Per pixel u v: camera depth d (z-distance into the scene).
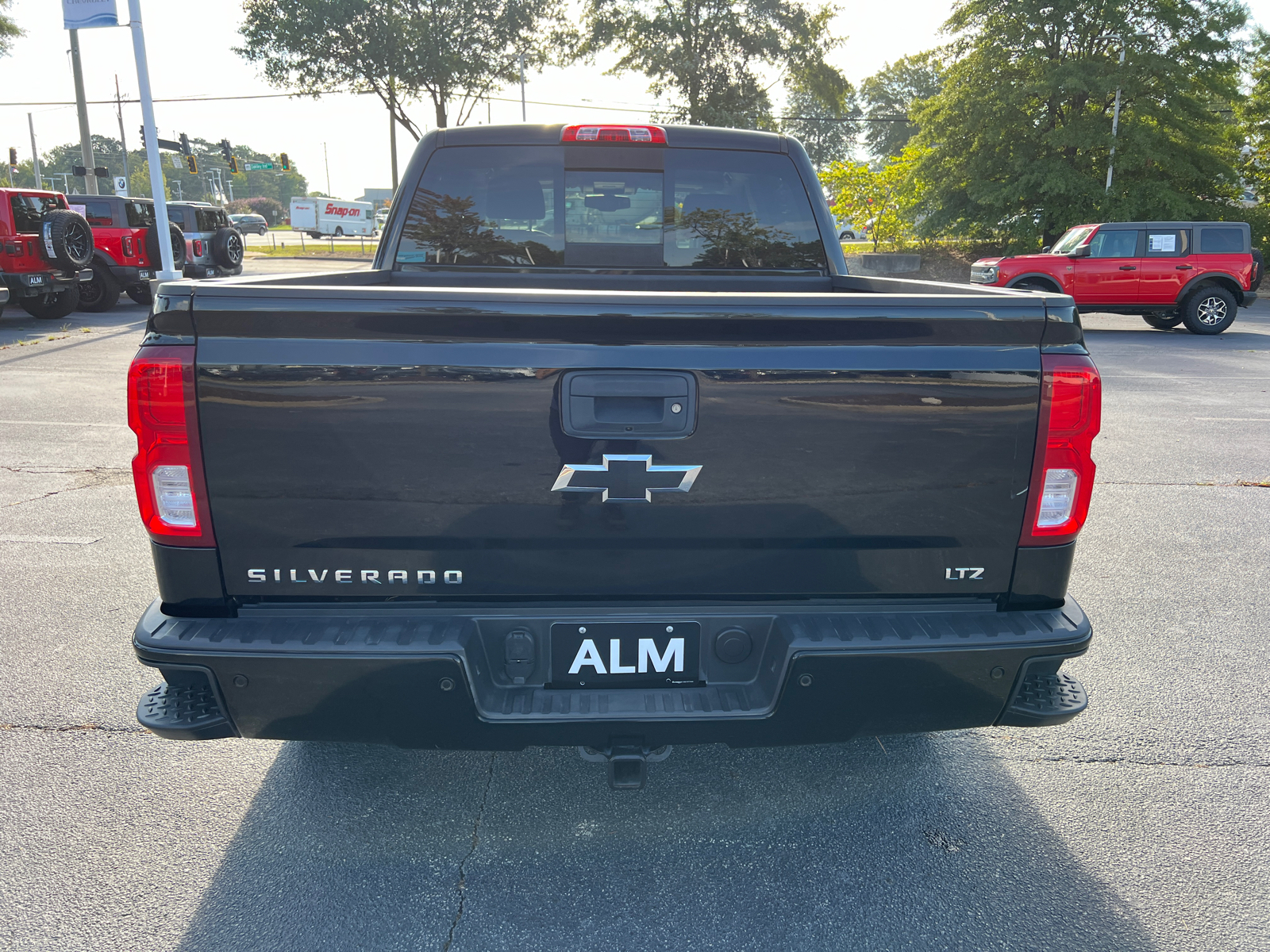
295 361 1.93
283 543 2.01
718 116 40.19
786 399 1.99
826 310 1.95
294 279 2.76
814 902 2.32
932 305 1.97
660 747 2.26
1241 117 30.59
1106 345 15.01
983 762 3.02
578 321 1.93
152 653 1.97
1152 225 16.23
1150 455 7.49
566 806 2.73
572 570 2.05
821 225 3.68
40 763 2.96
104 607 4.22
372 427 1.95
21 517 5.54
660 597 2.11
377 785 2.84
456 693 2.01
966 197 29.48
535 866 2.44
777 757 3.04
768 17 40.16
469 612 2.07
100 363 11.37
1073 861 2.50
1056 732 3.22
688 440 1.99
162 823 2.64
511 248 3.61
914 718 2.13
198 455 1.96
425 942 2.16
